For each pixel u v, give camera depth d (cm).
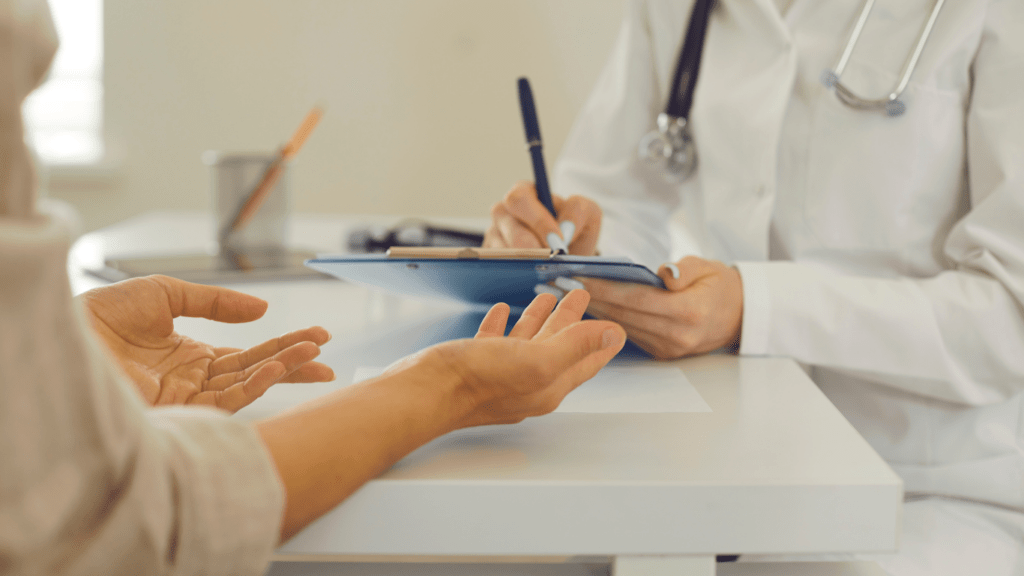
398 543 33
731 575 42
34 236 19
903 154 75
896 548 34
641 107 102
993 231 68
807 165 81
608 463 36
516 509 33
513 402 36
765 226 82
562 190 109
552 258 49
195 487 25
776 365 58
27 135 20
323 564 41
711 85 90
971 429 70
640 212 105
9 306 19
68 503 21
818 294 62
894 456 73
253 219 105
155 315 42
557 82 203
